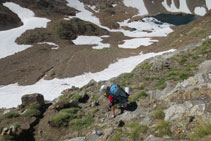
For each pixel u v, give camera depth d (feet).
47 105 34.86
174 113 16.07
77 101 33.45
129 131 17.19
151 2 594.65
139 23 419.54
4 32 235.81
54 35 248.73
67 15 418.92
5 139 23.00
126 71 103.24
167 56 56.59
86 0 567.59
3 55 175.52
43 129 26.66
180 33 148.97
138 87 31.71
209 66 28.53
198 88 17.78
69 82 107.45
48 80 116.37
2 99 88.38
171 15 519.60
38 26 268.00
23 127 26.00
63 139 23.45
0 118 30.07
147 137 14.47
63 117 27.30
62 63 142.61
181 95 18.72
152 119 17.58
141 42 238.27
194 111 14.32
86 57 149.79
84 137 20.86
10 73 131.54
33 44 213.87
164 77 33.22
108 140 17.58
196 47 52.70
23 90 100.99
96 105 30.58
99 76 108.27
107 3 549.95
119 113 23.30
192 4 583.58
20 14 333.62
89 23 329.11
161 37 264.11
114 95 21.62
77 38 275.59
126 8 556.51
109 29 367.86
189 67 35.12
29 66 145.28
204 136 10.75
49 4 411.13
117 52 157.89
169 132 13.60
